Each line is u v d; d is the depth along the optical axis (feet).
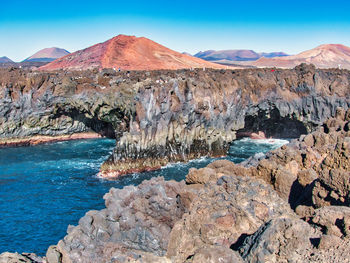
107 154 236.84
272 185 70.08
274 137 301.63
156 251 60.08
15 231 119.03
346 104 266.77
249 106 265.13
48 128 269.44
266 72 281.13
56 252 61.41
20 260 61.67
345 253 39.60
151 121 218.79
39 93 253.44
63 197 154.30
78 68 445.78
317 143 82.79
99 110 247.09
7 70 270.67
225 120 247.09
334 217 45.03
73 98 250.57
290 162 75.10
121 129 250.57
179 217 63.87
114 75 265.13
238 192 58.23
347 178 52.21
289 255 39.50
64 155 232.53
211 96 240.12
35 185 170.30
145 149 215.92
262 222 52.39
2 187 166.09
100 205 145.69
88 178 184.65
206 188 62.39
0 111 246.68
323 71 285.43
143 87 221.87
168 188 68.85
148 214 65.16
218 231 51.52
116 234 64.23
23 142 260.83
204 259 40.32
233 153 243.60
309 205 59.26
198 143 237.04
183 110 226.99
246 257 41.42
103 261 59.52
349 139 63.77
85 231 64.80
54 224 125.49
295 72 281.54
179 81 231.50
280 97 271.08
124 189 72.95
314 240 43.70
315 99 269.64
